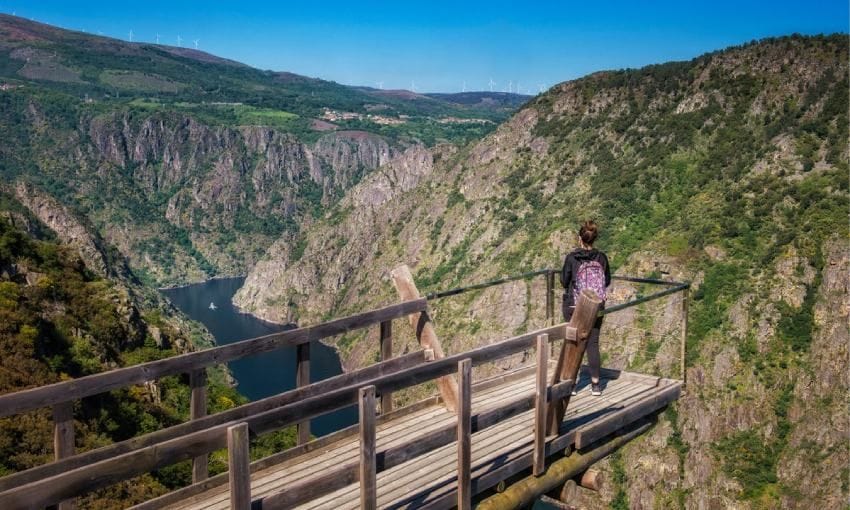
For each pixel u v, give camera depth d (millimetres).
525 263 158875
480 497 11086
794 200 138125
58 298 48562
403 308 13117
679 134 175000
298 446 11250
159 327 58812
